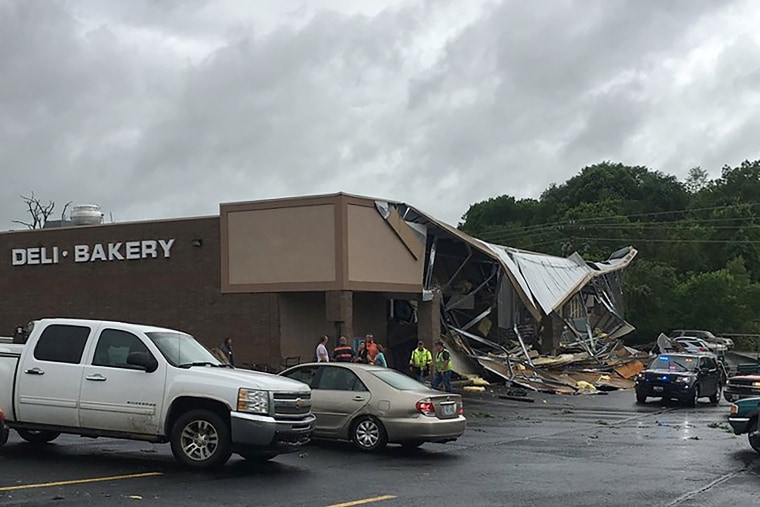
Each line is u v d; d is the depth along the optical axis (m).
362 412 15.02
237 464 12.95
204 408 12.16
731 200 111.50
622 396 31.73
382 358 25.88
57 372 12.59
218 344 29.95
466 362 34.22
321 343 26.11
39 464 12.11
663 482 12.17
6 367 12.86
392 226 30.39
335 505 9.80
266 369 28.97
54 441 14.85
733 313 71.44
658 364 29.25
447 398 15.25
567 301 42.84
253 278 29.19
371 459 14.14
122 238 31.64
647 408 26.75
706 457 15.08
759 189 118.12
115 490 10.30
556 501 10.45
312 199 28.36
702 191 124.19
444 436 14.95
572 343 43.00
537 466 13.63
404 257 31.16
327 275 27.97
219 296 30.08
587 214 97.88
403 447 15.86
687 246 92.50
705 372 28.98
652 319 71.31
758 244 93.69
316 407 15.45
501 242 100.19
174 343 12.85
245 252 29.38
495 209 115.31
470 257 36.19
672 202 113.50
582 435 18.64
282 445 12.11
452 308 35.84
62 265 32.66
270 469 12.60
